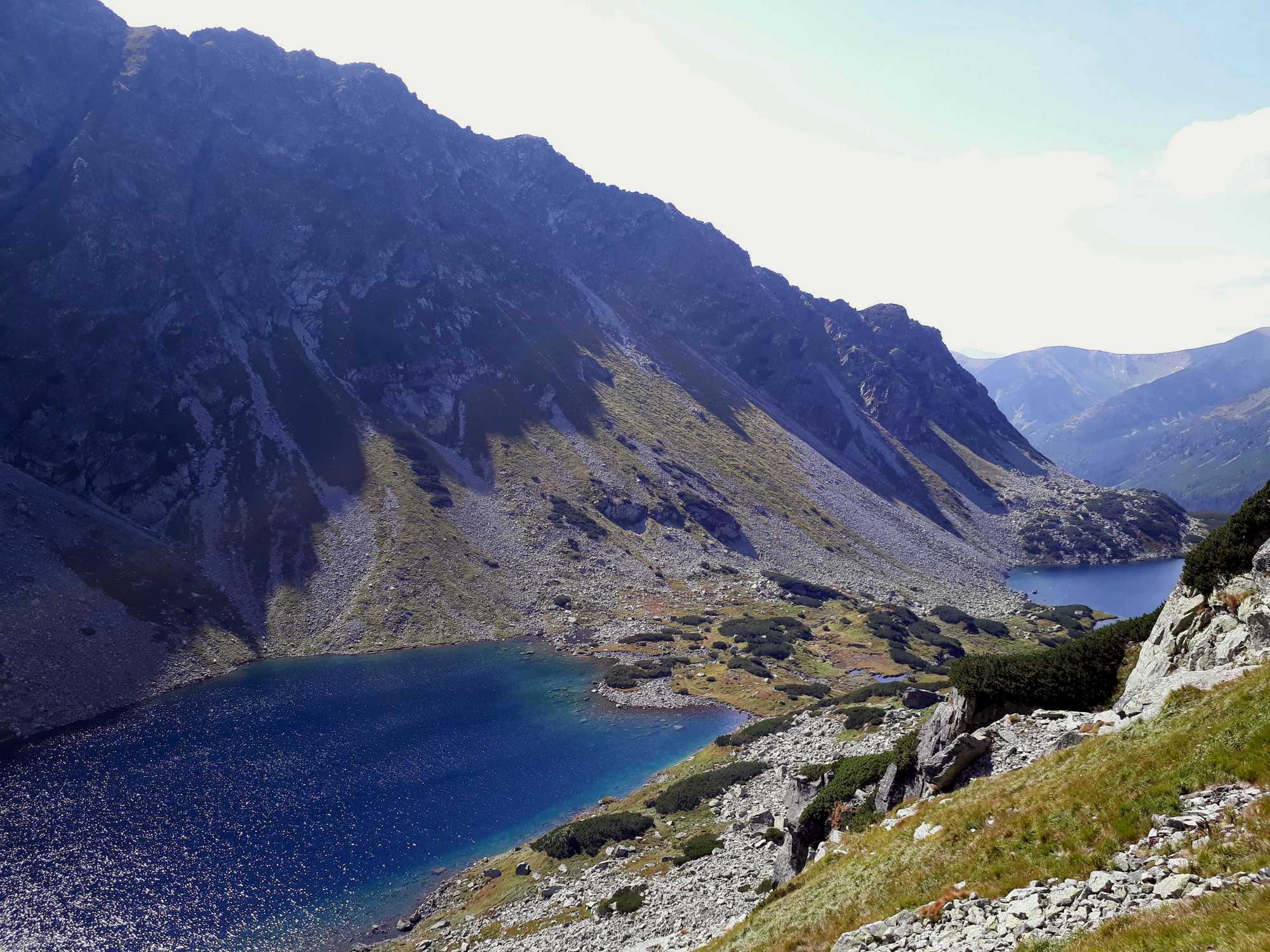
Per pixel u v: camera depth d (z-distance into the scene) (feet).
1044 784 80.38
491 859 222.48
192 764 283.38
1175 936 41.37
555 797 270.05
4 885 197.36
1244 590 98.27
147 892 198.49
